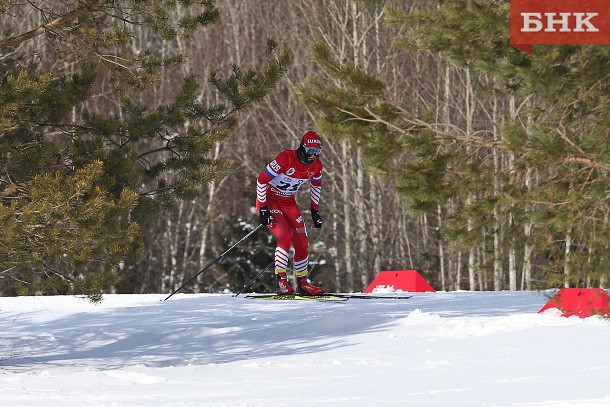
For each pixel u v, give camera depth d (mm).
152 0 24281
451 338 20609
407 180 22203
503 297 31500
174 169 24891
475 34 21328
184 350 21375
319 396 13773
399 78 86000
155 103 87062
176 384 16312
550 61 20109
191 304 30438
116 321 26484
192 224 92188
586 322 21031
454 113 88500
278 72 26094
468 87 78562
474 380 14539
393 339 21031
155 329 24641
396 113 22844
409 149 22000
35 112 21938
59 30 23422
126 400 14469
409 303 29766
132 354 20922
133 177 22766
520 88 23234
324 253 88562
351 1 23422
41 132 23141
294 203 31641
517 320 22062
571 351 17094
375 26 83438
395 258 99375
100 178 22172
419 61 89062
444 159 21750
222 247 76688
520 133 20922
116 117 23750
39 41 48125
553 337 19125
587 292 22000
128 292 88812
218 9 25641
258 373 17359
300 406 12820
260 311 28203
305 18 90375
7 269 19312
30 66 23047
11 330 25344
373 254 86625
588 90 21266
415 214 21969
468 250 21766
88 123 23703
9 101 19891
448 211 81312
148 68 25125
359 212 80938
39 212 18281
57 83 23844
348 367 17516
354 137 22422
